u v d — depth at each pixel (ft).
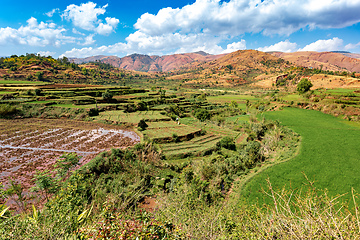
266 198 86.02
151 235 16.97
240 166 124.36
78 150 128.06
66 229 19.27
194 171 105.81
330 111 272.31
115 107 275.80
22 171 92.27
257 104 371.97
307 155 137.39
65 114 224.12
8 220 19.54
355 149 144.66
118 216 17.46
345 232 13.02
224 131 226.99
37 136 155.02
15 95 280.10
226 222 27.25
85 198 39.73
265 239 16.21
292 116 264.31
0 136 151.33
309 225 14.90
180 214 26.81
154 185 87.97
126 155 111.14
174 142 177.58
